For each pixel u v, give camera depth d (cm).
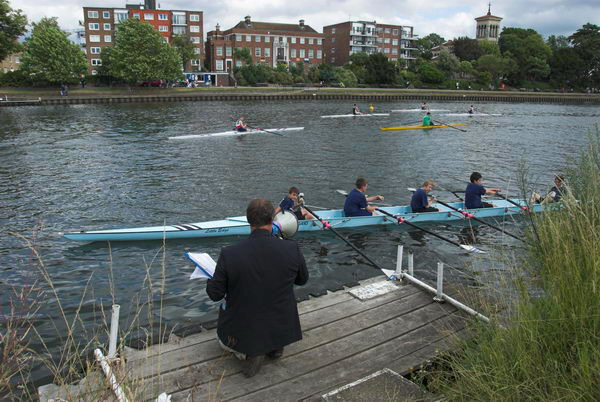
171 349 454
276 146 2308
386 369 412
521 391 329
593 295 351
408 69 9025
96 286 760
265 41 8269
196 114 4088
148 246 940
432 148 2352
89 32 7425
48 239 978
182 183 1517
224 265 381
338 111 4597
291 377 413
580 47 9825
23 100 4978
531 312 374
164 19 7656
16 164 1811
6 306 676
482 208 1170
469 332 465
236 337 393
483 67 8962
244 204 1284
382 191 1486
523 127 3494
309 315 530
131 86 6600
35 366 523
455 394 363
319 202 1330
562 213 493
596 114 5084
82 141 2420
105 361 407
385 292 591
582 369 309
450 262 893
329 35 10088
